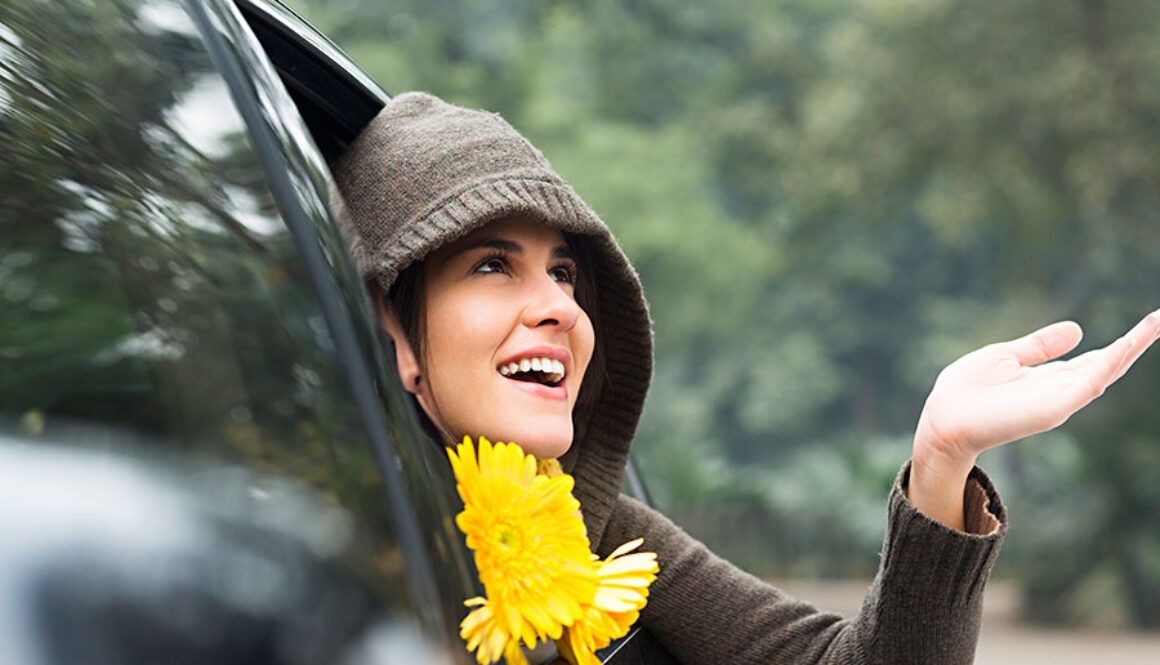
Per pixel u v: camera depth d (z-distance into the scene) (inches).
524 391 80.4
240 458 34.1
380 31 1920.5
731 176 2014.0
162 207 37.6
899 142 1311.5
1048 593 965.2
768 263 1988.2
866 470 1122.7
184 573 30.6
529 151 81.6
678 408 2433.6
